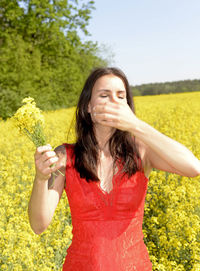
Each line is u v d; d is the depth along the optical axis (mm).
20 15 25672
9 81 21750
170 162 1130
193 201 4453
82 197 1334
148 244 3727
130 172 1362
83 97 1438
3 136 11602
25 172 6320
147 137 1099
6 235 3430
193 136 9812
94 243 1294
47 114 18469
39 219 1256
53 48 28125
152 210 4543
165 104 24656
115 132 1393
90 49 31844
